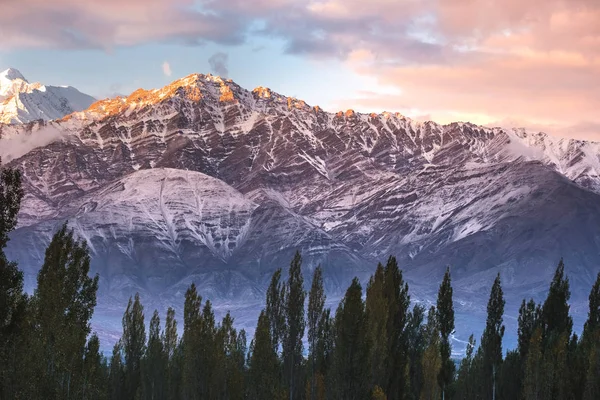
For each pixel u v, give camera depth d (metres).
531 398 106.88
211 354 112.00
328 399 99.81
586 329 118.62
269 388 105.88
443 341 117.12
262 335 107.56
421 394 111.62
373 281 110.81
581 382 104.56
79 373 82.38
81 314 84.38
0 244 69.50
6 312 69.81
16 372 74.06
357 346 98.31
